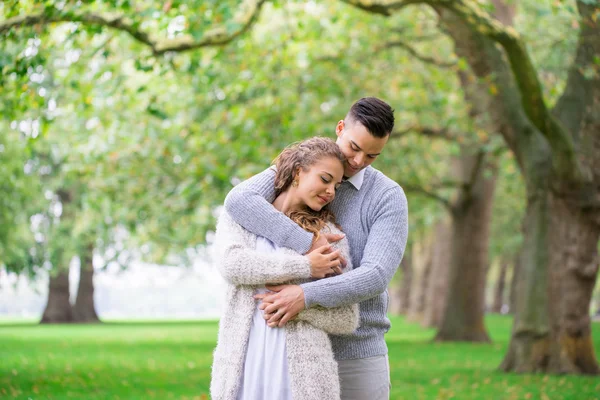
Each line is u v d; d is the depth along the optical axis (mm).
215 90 15617
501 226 35062
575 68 12914
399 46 17719
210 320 46844
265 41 16203
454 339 21750
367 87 17578
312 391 3871
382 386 4309
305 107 16328
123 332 28469
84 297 38719
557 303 13016
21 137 20672
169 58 10875
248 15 10883
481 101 14227
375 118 4051
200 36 9953
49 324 37281
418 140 20109
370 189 4316
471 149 20688
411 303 40156
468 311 21781
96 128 17062
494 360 16062
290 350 3902
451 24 13266
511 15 16422
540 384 11578
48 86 10938
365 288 3969
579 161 12680
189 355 17094
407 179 20156
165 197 17500
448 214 23891
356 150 4113
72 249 31812
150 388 10984
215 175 15555
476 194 21594
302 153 4074
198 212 18094
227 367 3996
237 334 4004
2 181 21141
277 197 4215
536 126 11727
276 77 15930
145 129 16562
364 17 17078
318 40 17188
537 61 16438
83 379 12070
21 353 17344
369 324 4270
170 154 16609
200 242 21406
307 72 17000
